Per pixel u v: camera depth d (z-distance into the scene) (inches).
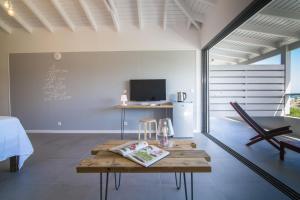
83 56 206.8
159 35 204.8
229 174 100.9
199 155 58.5
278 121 237.8
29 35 207.8
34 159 126.3
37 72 209.3
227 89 264.2
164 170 49.8
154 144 69.7
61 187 88.8
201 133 201.2
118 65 206.7
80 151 143.3
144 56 205.6
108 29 205.5
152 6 178.2
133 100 203.8
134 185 90.2
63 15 179.6
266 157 124.5
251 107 262.5
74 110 210.2
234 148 145.3
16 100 211.6
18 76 210.2
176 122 184.2
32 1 170.7
